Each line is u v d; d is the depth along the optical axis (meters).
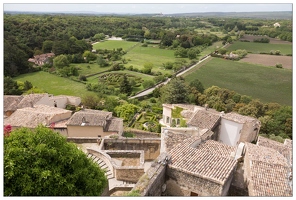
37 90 66.00
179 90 58.66
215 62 118.81
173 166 15.23
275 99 71.19
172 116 44.81
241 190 15.88
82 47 124.19
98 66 112.25
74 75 95.00
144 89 83.12
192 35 160.25
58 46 111.75
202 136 23.30
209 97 61.28
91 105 57.25
